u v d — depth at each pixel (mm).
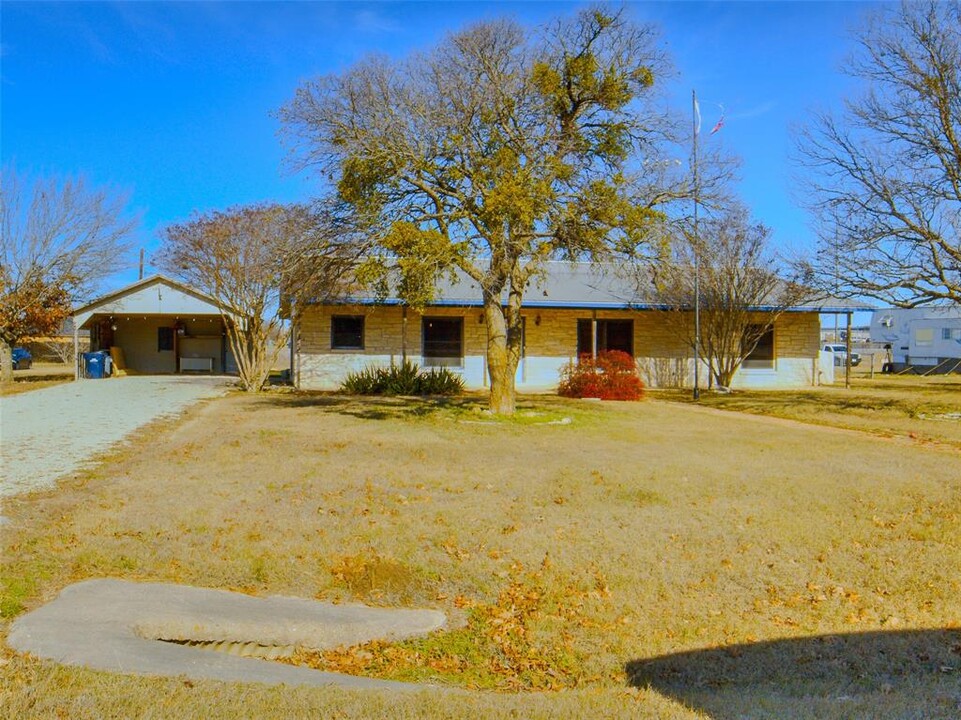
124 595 5379
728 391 23500
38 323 25359
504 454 10875
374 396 21109
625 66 14086
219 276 21891
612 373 21234
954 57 15352
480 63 13336
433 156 13594
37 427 12812
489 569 6375
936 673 4719
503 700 4113
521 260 19812
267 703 3713
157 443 11258
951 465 10367
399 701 3900
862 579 6328
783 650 5125
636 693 4328
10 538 6223
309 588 5898
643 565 6508
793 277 18312
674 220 14133
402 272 12320
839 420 15844
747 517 7793
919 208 15898
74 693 3670
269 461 9914
